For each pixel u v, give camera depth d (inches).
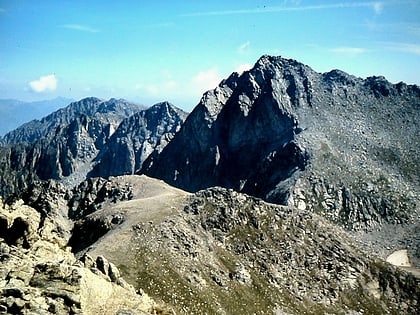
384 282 5492.1
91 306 1593.3
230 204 5807.1
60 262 1865.2
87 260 2162.9
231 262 4995.1
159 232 4968.0
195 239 5064.0
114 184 7731.3
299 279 5137.8
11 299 1390.3
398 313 5137.8
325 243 5757.9
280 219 5895.7
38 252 1991.9
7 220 2108.8
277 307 4571.9
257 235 5516.7
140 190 7347.4
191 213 5585.6
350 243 5979.3
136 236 4835.1
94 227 5546.3
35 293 1469.0
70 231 6107.3
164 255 4576.8
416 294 5388.8
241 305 4360.2
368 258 5767.7
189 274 4429.1
